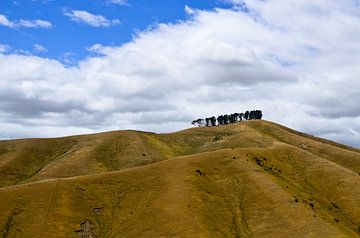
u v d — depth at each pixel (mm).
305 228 115125
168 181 140125
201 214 123625
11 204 125375
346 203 141375
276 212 123500
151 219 122625
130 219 125000
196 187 136375
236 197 133250
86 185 138500
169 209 125688
